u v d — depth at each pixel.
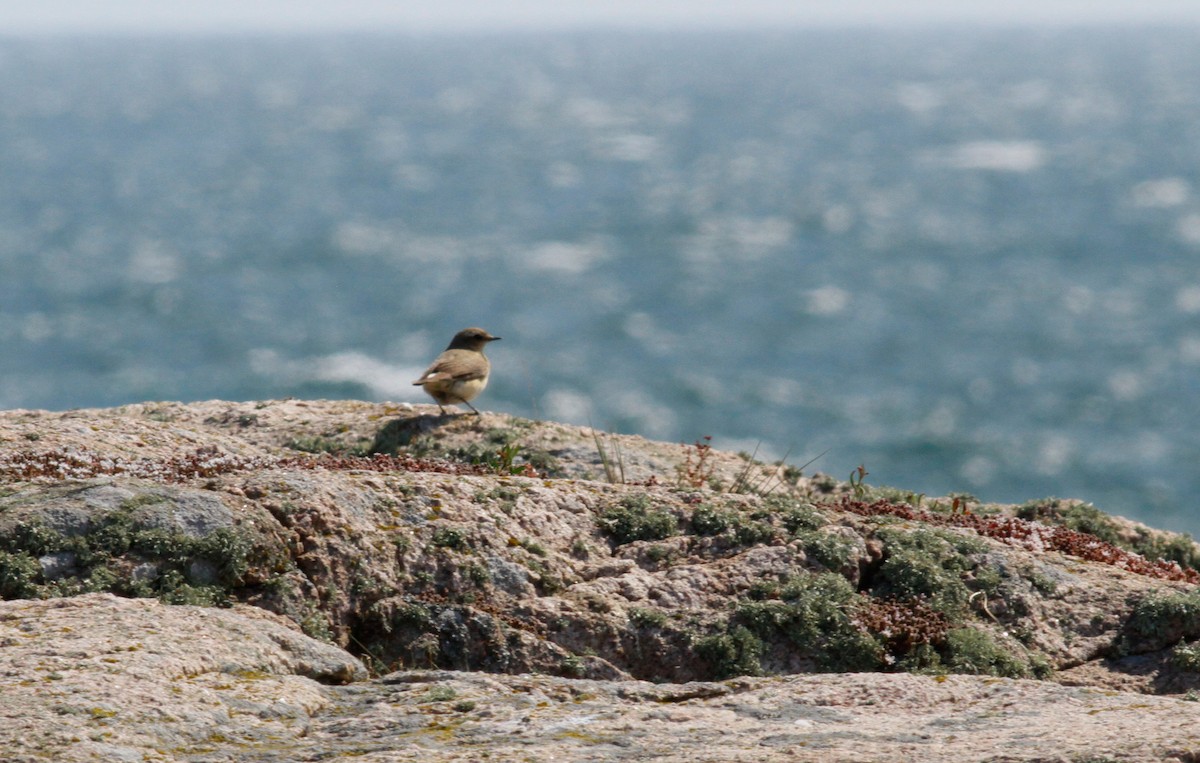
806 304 89.06
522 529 10.55
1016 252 111.69
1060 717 6.73
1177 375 68.94
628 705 7.14
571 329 80.38
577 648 9.60
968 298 91.12
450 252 112.06
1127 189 157.12
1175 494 51.91
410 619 9.55
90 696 6.60
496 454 15.51
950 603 10.26
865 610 10.00
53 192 151.75
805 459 55.97
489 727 6.70
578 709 7.02
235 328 79.19
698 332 79.50
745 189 164.25
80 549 9.11
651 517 10.96
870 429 59.88
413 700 7.20
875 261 108.06
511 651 9.45
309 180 172.25
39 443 12.71
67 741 6.10
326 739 6.59
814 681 7.56
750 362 71.75
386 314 84.56
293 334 77.69
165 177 171.25
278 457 13.41
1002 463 55.44
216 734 6.52
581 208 146.38
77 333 77.50
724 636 9.64
